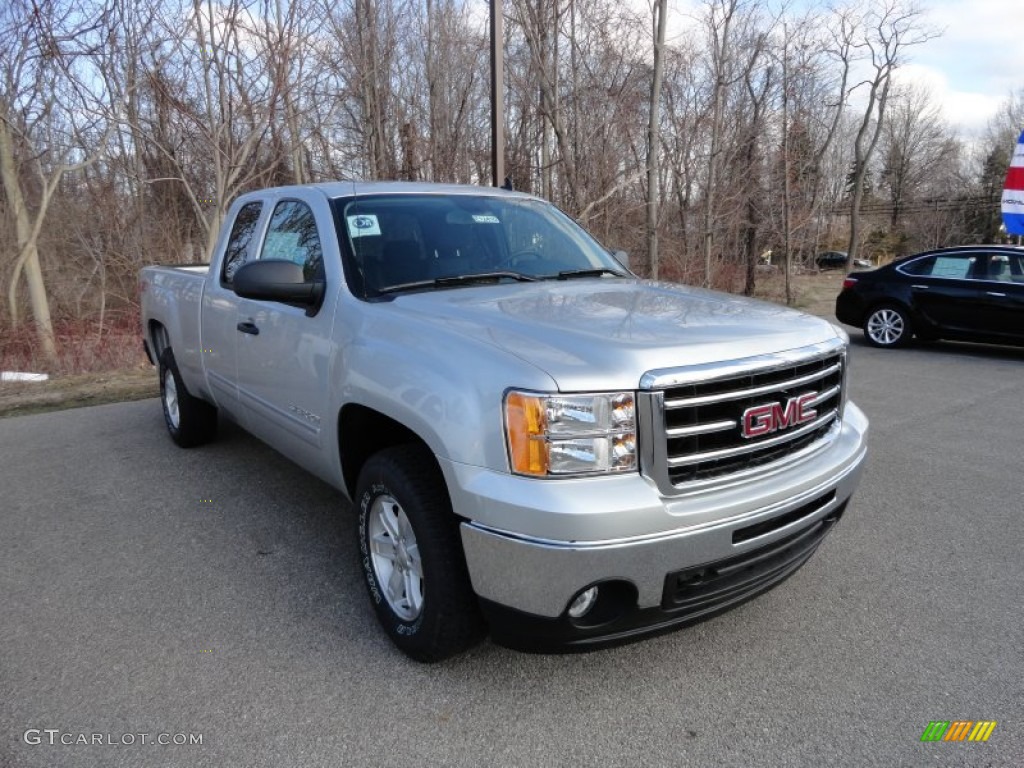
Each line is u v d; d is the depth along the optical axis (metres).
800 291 20.55
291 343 3.59
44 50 9.61
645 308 3.00
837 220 52.16
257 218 4.37
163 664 2.88
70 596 3.41
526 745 2.44
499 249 3.88
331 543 3.98
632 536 2.30
